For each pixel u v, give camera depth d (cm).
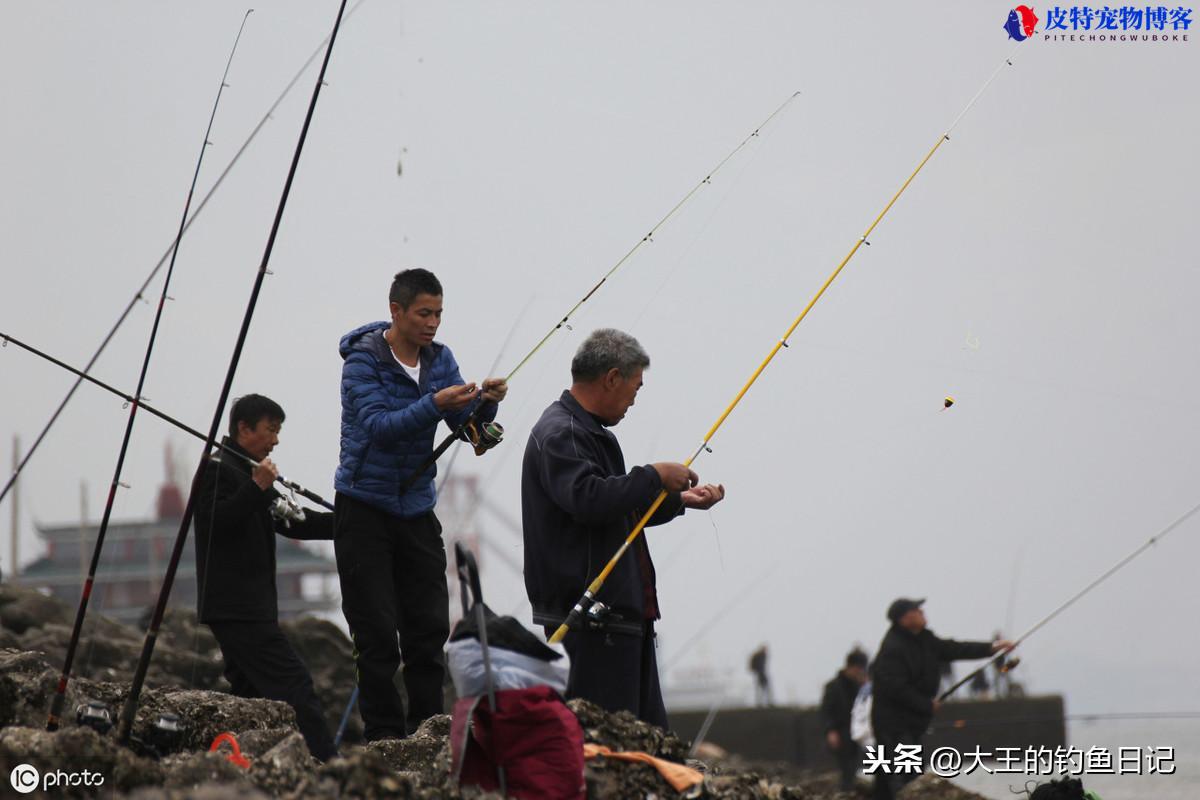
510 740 1036
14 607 2888
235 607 1446
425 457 1423
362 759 995
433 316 1404
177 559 1150
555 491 1212
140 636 2945
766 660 5541
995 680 3634
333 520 1503
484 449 1421
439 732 1387
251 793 1005
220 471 1451
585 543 1228
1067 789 1508
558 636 1184
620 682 1205
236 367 1183
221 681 2734
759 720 4588
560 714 1045
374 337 1411
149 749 1147
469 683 1039
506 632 1060
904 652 2270
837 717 3148
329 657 2814
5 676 1221
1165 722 3544
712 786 1146
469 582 1056
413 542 1435
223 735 1223
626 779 1095
